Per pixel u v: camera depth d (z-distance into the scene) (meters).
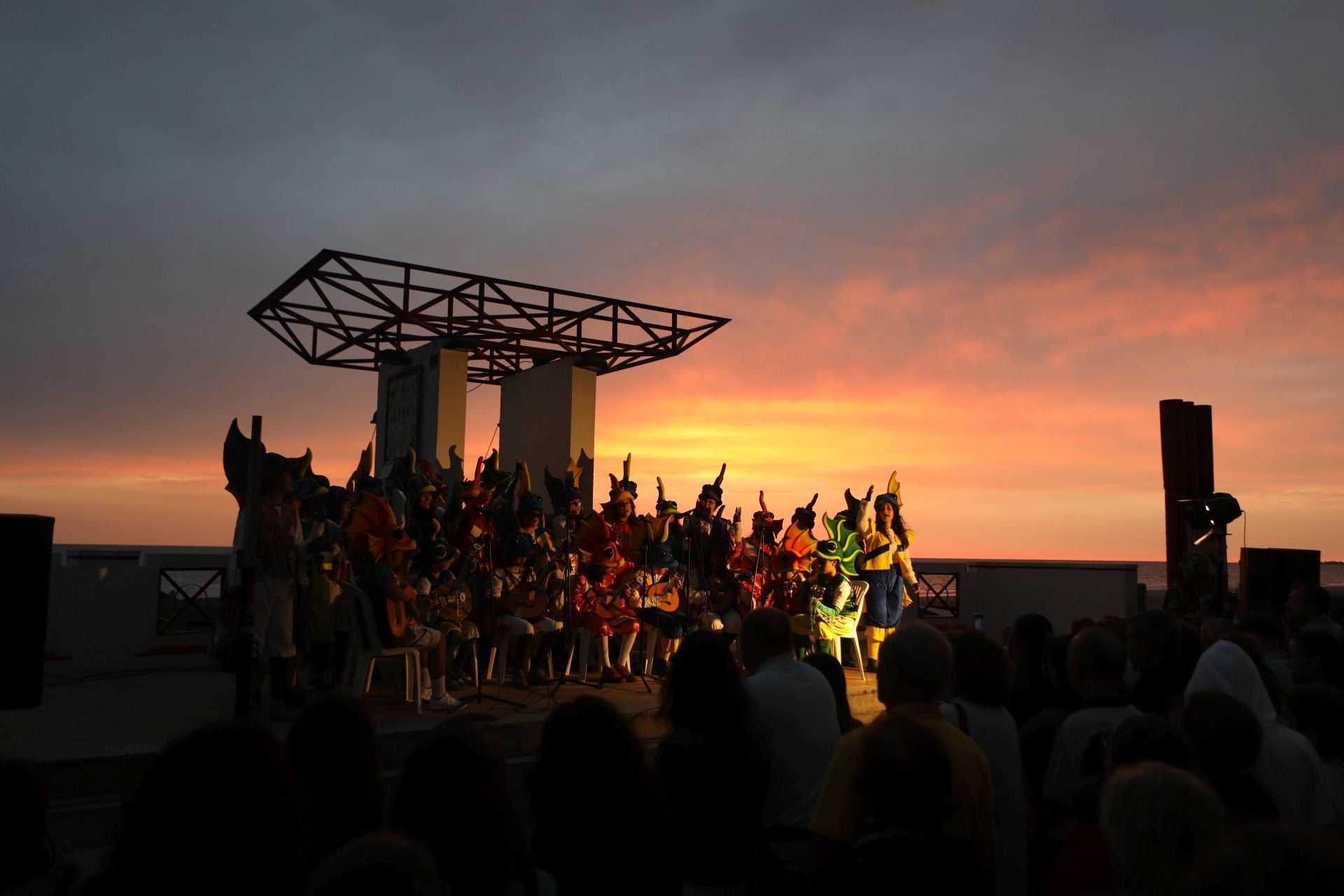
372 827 2.72
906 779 2.55
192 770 2.12
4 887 2.42
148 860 2.04
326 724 2.77
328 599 7.72
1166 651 4.20
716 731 3.37
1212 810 2.03
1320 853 1.50
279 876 2.11
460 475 12.91
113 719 6.87
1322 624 4.59
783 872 3.29
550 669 8.72
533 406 14.63
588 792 2.69
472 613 8.02
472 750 2.43
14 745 5.77
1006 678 3.55
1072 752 3.57
